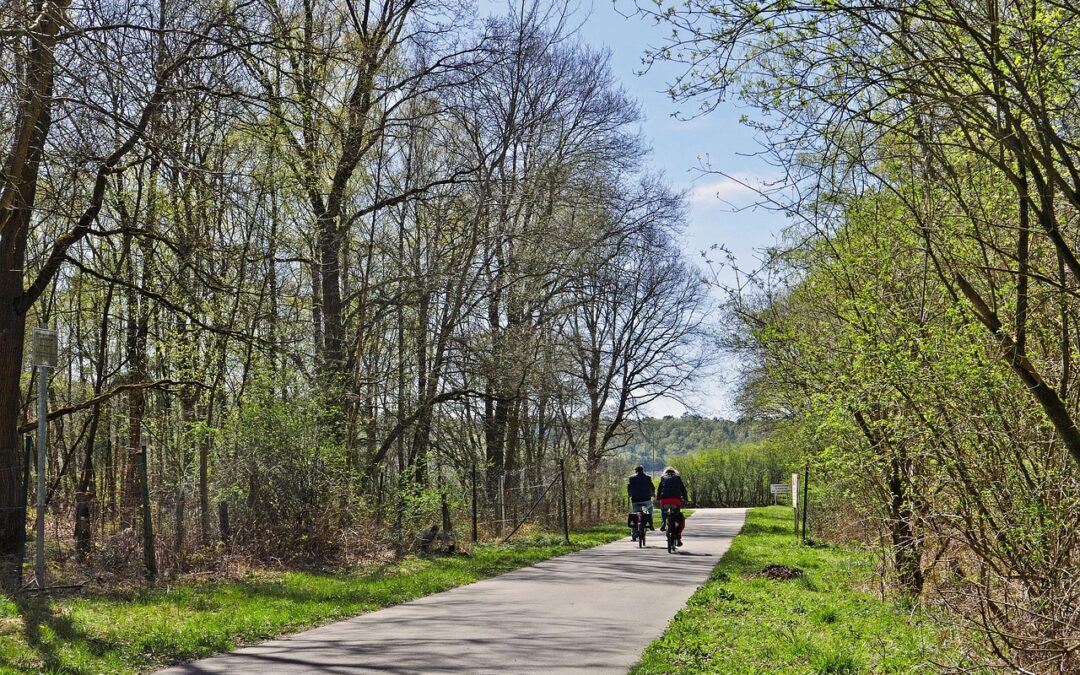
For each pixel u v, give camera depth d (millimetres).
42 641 9664
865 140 7609
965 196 8281
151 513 16062
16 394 16578
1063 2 6434
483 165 26984
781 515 49906
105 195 21391
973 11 6984
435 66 23516
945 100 6797
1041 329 8273
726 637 10531
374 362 28844
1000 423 8438
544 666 8977
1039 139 6887
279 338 21938
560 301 36062
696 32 6918
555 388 33875
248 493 18484
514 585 16172
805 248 11328
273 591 14242
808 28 6852
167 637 10172
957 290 8898
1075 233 7887
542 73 29469
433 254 27828
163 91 13180
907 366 8828
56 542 16703
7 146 12797
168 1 14312
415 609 13211
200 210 20250
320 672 8719
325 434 19859
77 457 30469
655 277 47188
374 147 27812
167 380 20156
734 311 12820
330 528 19141
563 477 27219
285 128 18641
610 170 33281
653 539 29891
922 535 9781
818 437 12367
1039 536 7906
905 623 11227
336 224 24922
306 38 16422
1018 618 8031
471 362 27672
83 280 24547
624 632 11023
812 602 13539
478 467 27531
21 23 10898
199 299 20172
